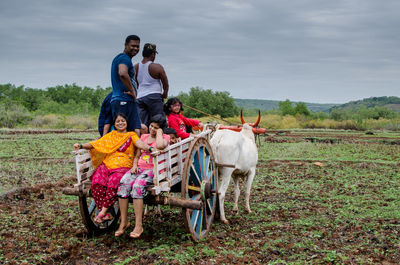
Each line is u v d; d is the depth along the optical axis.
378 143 19.48
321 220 6.73
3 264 4.67
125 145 5.28
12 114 33.03
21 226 6.18
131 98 5.78
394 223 6.49
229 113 45.00
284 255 5.17
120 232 5.14
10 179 9.83
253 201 8.27
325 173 11.27
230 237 5.88
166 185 5.05
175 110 6.62
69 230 5.99
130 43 5.79
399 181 9.98
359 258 5.00
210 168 6.19
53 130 27.16
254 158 7.27
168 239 5.69
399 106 102.06
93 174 5.30
